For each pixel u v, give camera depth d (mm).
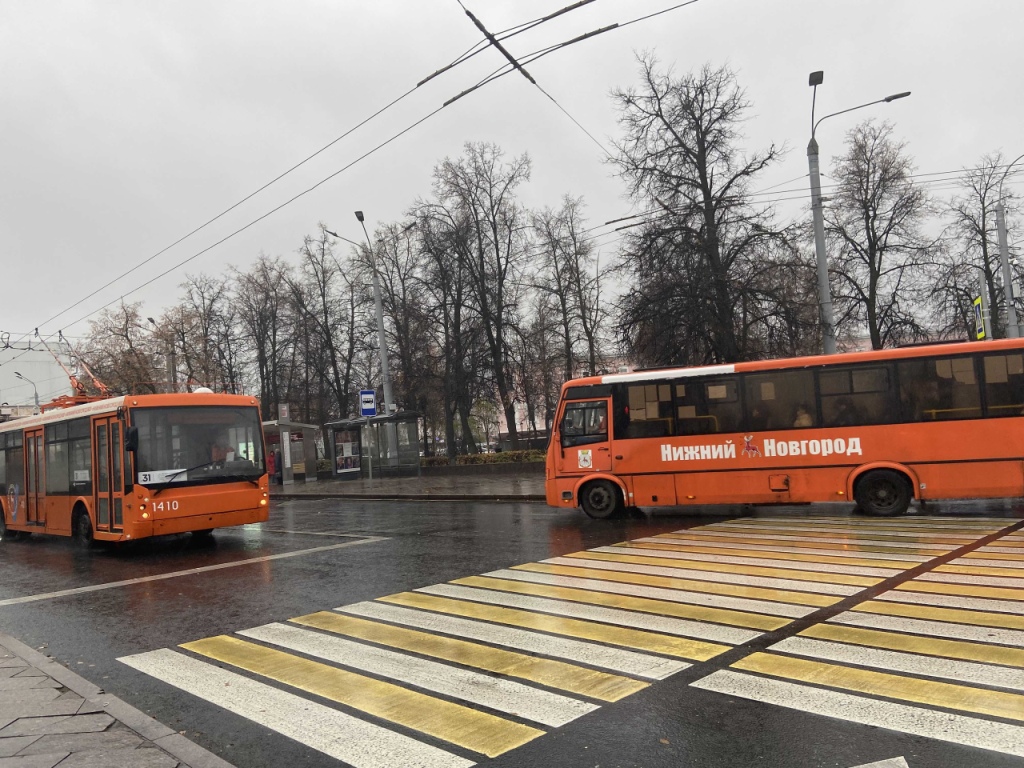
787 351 23047
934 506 13266
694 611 6402
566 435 13797
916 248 26359
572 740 3967
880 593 6727
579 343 35656
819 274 18062
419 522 15031
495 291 31359
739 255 23297
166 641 6621
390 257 35719
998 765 3412
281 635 6500
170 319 39625
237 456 12852
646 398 13359
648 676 4855
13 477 16516
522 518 14586
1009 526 10422
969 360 11641
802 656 5078
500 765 3725
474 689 4809
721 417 12867
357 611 7223
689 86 23984
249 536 14570
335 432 32156
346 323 38156
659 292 23094
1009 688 4336
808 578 7512
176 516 12047
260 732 4328
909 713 4043
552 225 33719
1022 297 27016
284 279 39156
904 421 11867
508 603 7137
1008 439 11398
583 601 7016
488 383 31844
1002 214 21297
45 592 9656
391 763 3807
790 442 12438
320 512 19484
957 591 6676
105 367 38938
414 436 29656
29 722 4539
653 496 13203
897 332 26656
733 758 3658
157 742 4176
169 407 12320
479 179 31078
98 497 12867
